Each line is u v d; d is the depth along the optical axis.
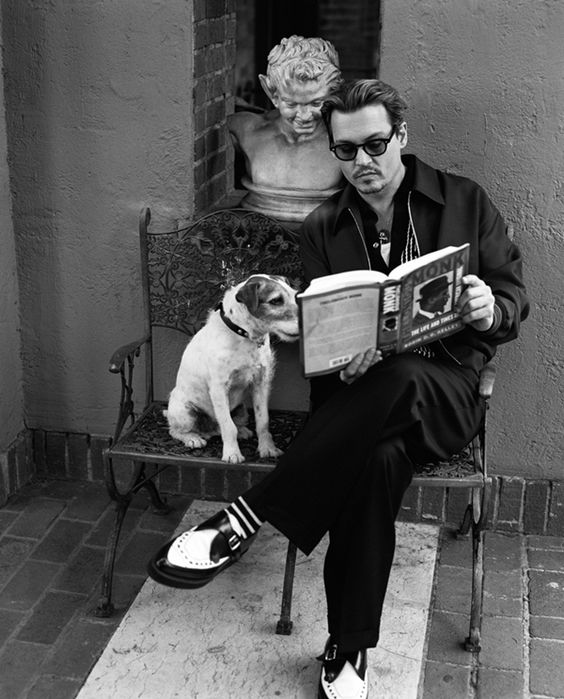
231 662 2.97
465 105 3.28
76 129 3.52
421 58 3.26
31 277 3.74
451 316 2.78
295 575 3.37
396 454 2.72
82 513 3.74
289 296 2.92
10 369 3.80
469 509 3.51
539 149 3.28
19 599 3.25
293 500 2.80
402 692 2.84
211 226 3.42
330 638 2.86
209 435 3.29
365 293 2.63
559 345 3.46
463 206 3.06
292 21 7.91
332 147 2.94
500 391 3.54
